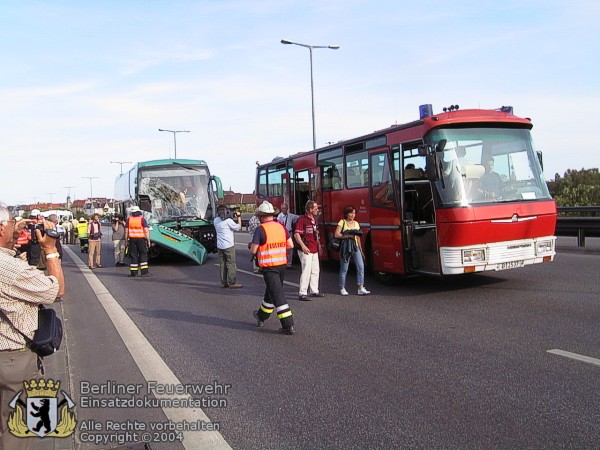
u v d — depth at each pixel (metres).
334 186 14.05
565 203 32.66
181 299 11.27
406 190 11.07
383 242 11.45
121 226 18.84
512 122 10.16
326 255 14.83
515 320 7.85
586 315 7.89
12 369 3.44
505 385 5.27
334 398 5.18
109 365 6.52
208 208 19.42
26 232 10.37
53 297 3.57
